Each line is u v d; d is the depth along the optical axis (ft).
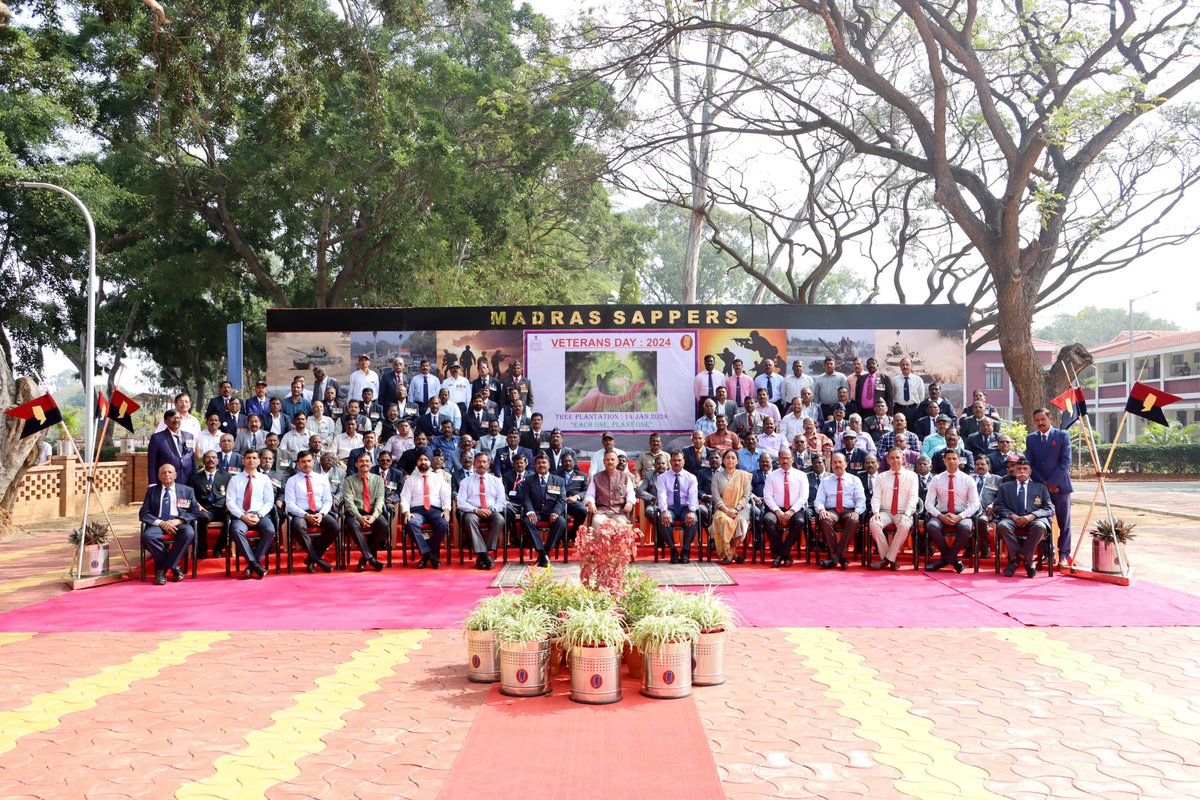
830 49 70.28
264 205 78.54
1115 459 113.09
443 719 17.57
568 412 50.11
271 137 74.84
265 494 35.99
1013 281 53.16
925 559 36.45
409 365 50.42
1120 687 19.51
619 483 38.83
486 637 19.93
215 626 26.25
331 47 53.21
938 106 50.44
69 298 86.17
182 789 14.25
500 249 88.94
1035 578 33.63
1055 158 57.21
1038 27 56.70
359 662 22.00
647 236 104.22
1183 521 53.72
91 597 31.09
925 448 43.68
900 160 56.70
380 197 77.71
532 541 37.35
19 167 65.67
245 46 52.21
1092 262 70.28
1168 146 67.10
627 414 50.06
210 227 88.17
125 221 83.66
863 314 50.01
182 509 35.19
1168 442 113.91
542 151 75.77
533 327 50.26
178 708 18.34
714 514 37.96
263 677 20.65
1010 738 16.38
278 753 15.78
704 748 15.90
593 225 102.01
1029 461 36.06
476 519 36.86
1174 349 143.54
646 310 50.11
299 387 45.75
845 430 45.24
